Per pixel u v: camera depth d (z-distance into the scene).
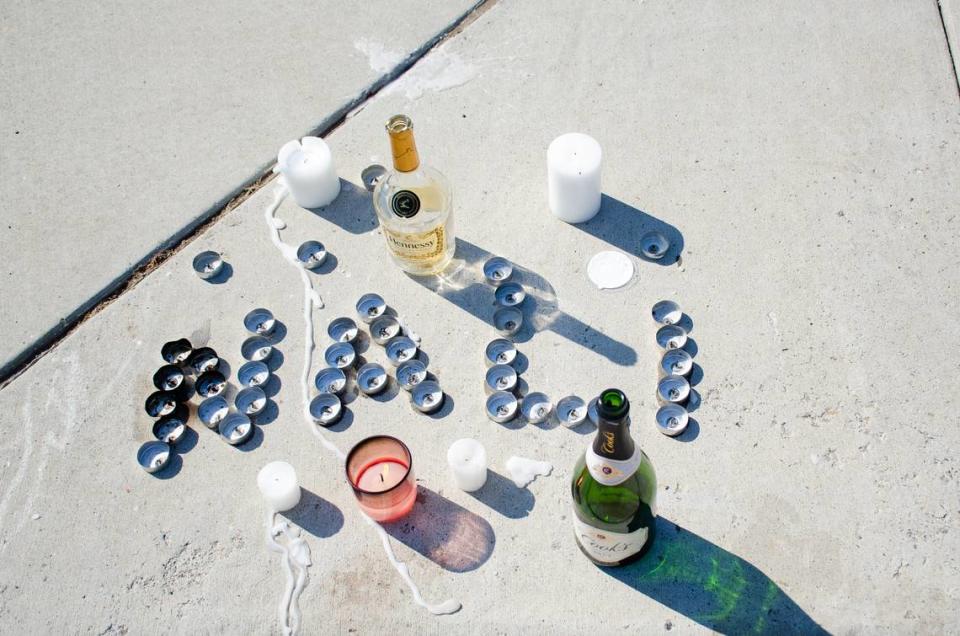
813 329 2.01
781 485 1.82
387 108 2.47
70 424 2.04
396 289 2.15
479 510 1.84
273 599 1.79
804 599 1.70
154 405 2.04
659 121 2.37
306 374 2.05
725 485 1.83
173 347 2.10
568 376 1.99
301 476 1.92
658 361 1.99
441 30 2.61
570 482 1.86
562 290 2.11
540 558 1.78
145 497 1.93
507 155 2.35
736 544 1.76
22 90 2.62
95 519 1.91
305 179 2.22
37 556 1.88
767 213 2.19
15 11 2.79
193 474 1.95
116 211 2.36
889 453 1.84
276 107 2.50
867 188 2.21
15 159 2.48
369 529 1.84
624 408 1.39
